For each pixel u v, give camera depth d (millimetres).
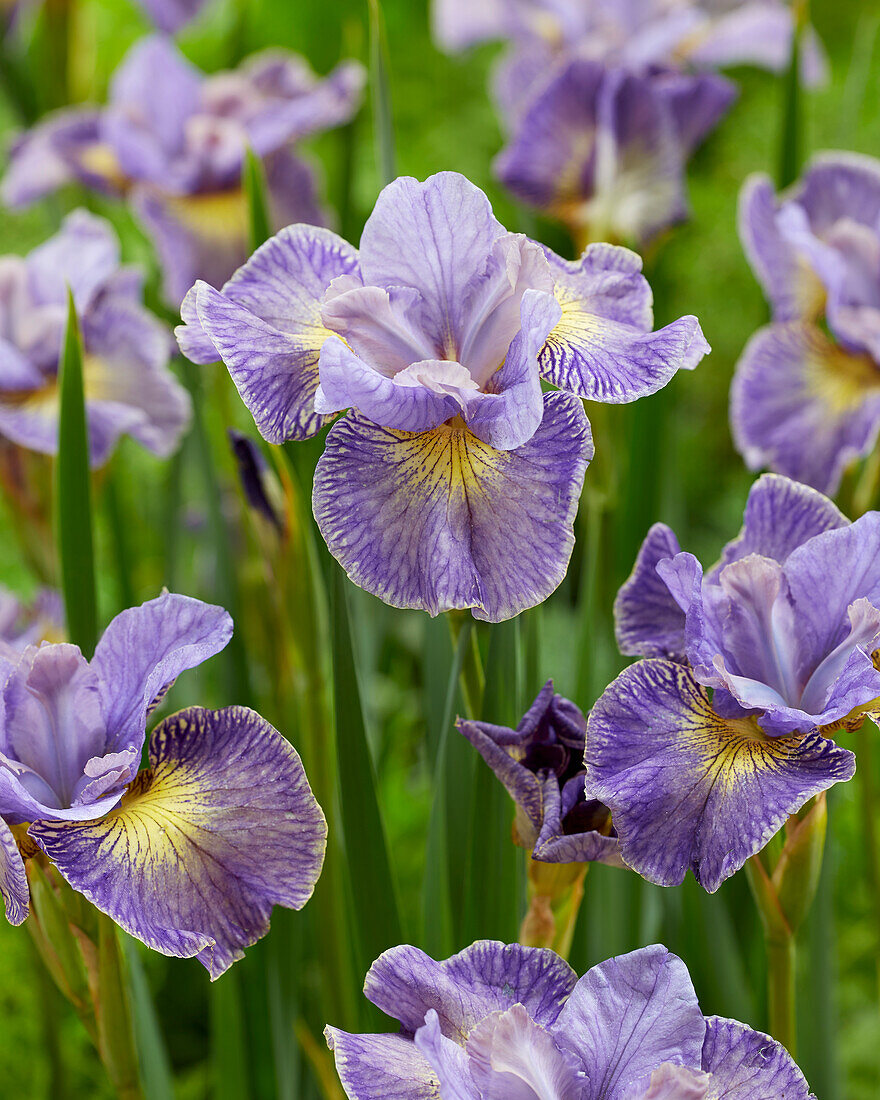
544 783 865
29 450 1094
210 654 862
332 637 897
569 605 1464
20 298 1089
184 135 1498
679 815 837
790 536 886
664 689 853
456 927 933
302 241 871
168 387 1096
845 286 1078
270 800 852
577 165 1273
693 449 2266
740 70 2494
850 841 1475
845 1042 1377
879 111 2309
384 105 968
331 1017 994
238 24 1639
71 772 877
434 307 863
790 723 842
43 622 1139
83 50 1547
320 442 933
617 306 873
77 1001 897
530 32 1598
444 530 834
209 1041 1368
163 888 840
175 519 1297
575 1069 825
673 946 993
